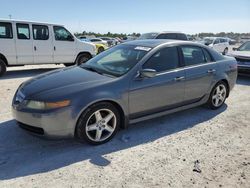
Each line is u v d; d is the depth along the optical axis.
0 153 3.80
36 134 3.87
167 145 4.18
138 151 3.96
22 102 3.93
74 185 3.12
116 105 4.24
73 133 3.88
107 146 4.10
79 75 4.41
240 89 8.15
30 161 3.62
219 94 5.92
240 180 3.31
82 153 3.86
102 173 3.37
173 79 4.82
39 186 3.08
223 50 23.94
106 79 4.21
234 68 6.14
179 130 4.77
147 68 4.54
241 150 4.08
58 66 12.97
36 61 10.43
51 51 10.74
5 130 4.56
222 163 3.68
